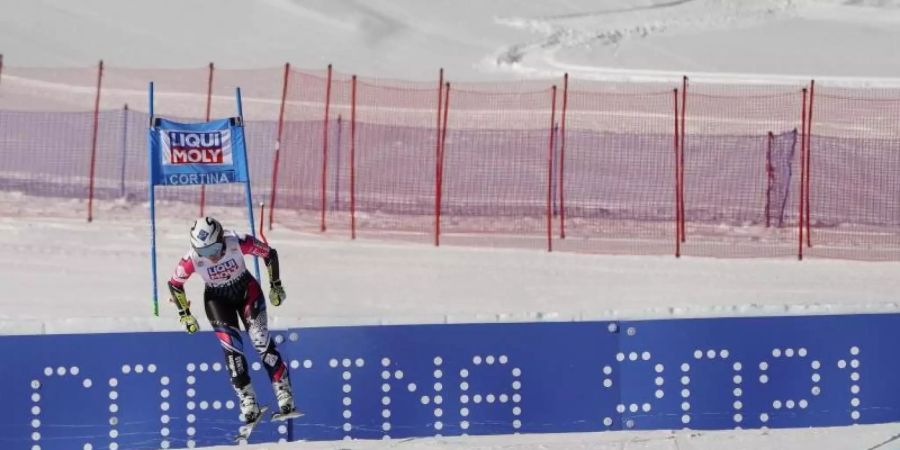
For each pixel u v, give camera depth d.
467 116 79.19
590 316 27.78
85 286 45.59
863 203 62.31
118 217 57.44
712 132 75.38
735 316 27.72
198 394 27.22
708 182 65.25
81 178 63.50
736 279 49.47
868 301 45.97
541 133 74.31
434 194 64.19
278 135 66.31
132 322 27.09
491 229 58.28
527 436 27.34
